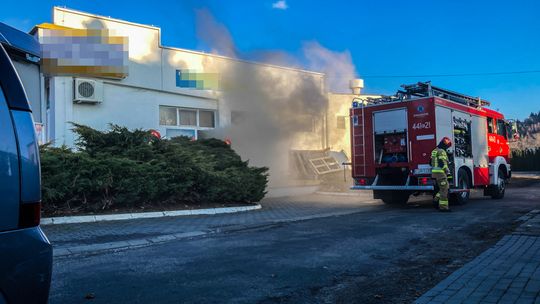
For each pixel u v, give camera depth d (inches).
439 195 460.4
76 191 380.8
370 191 700.7
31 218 94.8
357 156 544.4
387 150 521.0
